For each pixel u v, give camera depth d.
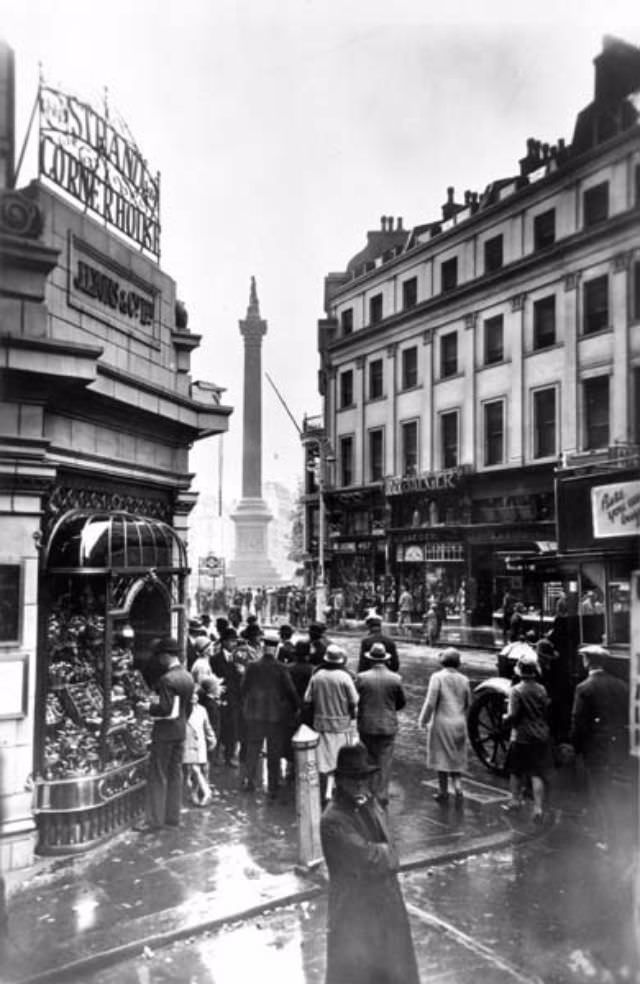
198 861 6.21
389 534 31.91
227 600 38.28
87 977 4.45
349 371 35.94
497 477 26.39
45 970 4.42
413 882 5.84
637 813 6.15
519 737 7.27
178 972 4.51
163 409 8.66
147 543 7.89
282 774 9.27
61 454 6.90
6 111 6.30
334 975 3.65
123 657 7.74
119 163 8.43
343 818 3.79
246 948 4.81
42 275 6.34
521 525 25.23
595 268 21.45
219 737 9.82
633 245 20.05
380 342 33.16
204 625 12.62
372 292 34.06
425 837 6.73
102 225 7.91
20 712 6.24
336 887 3.75
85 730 6.99
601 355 21.22
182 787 8.27
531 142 25.02
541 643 8.68
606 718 6.42
